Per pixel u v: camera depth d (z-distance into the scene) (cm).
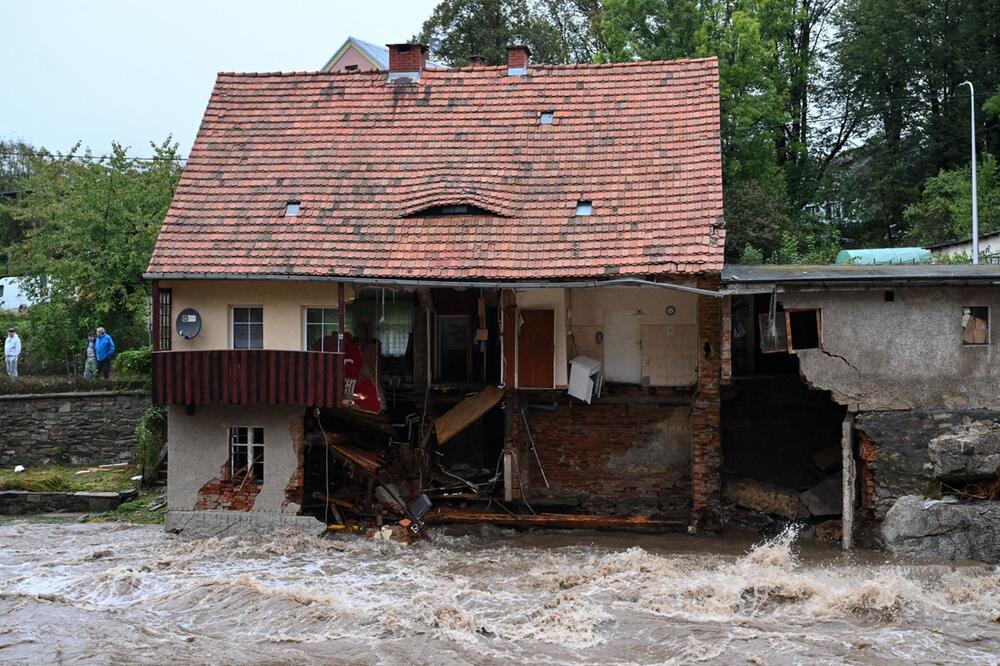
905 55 4709
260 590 1991
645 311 2634
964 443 2256
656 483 2658
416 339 2714
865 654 1644
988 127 4631
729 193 4150
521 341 2580
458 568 2194
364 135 2814
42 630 1831
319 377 2422
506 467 2600
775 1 4456
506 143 2752
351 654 1689
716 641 1698
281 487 2483
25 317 4097
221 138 2819
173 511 2520
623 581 2053
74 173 3716
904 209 4659
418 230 2545
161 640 1775
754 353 2720
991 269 2406
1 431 3123
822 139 5003
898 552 2252
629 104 2791
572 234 2486
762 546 2294
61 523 2677
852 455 2323
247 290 2514
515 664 1634
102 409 3117
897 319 2309
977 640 1708
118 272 3538
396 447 2694
